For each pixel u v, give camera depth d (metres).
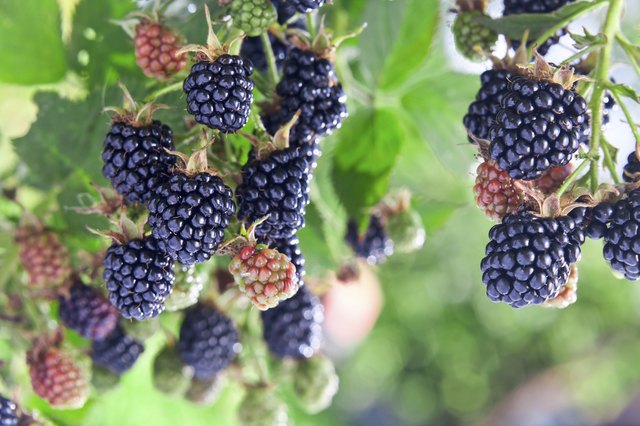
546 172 0.40
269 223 0.39
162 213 0.37
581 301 1.91
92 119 0.45
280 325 0.48
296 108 0.41
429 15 0.50
